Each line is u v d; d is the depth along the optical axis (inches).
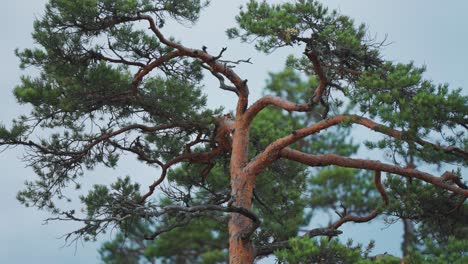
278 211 3580.2
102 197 3083.2
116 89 2935.5
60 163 3179.1
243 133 2999.5
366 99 2432.3
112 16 2792.8
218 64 2903.5
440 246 2608.3
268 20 2556.6
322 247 2484.0
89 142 3164.4
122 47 2891.2
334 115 2741.1
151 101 3031.5
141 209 2635.3
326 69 2623.0
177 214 2706.7
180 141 3373.5
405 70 2532.0
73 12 2728.8
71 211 2696.9
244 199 2910.9
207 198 3599.9
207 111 3120.1
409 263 2509.8
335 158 2827.3
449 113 2361.0
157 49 2940.5
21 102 2920.8
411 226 3120.1
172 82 3078.2
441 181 2733.8
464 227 3070.9
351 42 2507.4
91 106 2994.6
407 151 2472.9
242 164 2960.1
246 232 2812.5
